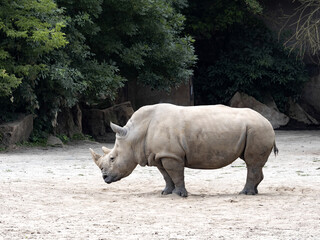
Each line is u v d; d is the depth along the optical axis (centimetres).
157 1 4941
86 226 1544
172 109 2117
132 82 6775
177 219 1650
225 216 1695
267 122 2131
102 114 5469
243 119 2100
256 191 2148
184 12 7312
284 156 3744
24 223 1573
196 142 2070
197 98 7644
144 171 2942
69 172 2886
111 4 4797
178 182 2102
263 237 1408
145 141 2112
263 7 7581
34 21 4050
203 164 2103
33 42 4075
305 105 7700
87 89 4872
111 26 4972
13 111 4459
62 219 1641
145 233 1453
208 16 7306
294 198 2023
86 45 4747
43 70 4219
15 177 2602
